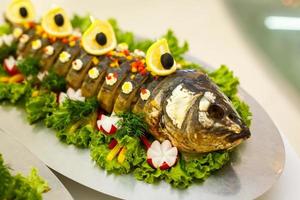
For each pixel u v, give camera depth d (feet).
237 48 3.90
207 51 3.85
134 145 2.46
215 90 2.43
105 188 2.35
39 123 2.73
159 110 2.48
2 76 3.01
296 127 3.21
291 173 2.63
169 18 4.26
